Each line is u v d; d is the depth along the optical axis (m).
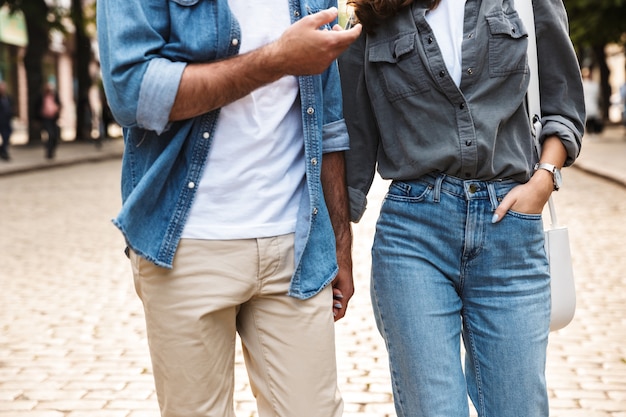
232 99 2.14
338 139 2.49
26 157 22.14
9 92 41.50
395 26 2.50
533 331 2.49
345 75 2.65
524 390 2.47
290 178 2.33
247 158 2.25
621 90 26.78
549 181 2.54
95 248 8.98
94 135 32.84
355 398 4.37
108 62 2.14
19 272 7.73
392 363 2.54
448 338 2.47
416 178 2.53
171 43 2.17
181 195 2.23
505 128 2.50
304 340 2.36
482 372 2.52
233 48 2.19
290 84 2.29
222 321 2.32
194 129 2.22
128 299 6.63
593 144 23.75
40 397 4.43
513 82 2.47
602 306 6.26
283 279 2.33
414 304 2.47
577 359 5.01
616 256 8.16
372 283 2.60
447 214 2.49
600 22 22.08
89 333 5.66
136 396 4.44
